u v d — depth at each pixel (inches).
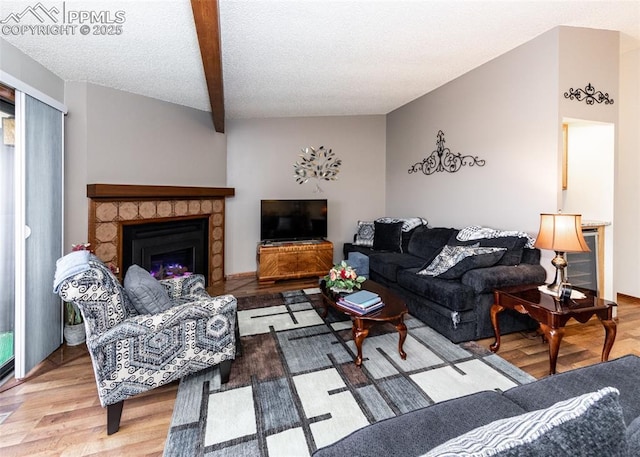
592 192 120.4
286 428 62.7
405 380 79.0
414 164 182.1
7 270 85.4
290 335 106.2
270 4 80.9
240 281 178.2
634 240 137.3
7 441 60.4
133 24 82.4
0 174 83.6
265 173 192.9
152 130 141.6
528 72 112.4
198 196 157.9
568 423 22.0
